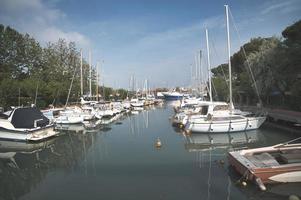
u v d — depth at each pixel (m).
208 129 29.39
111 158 20.89
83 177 16.61
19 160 21.53
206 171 16.91
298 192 13.14
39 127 27.77
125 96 100.38
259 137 27.50
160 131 34.31
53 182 16.02
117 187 14.70
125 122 45.25
